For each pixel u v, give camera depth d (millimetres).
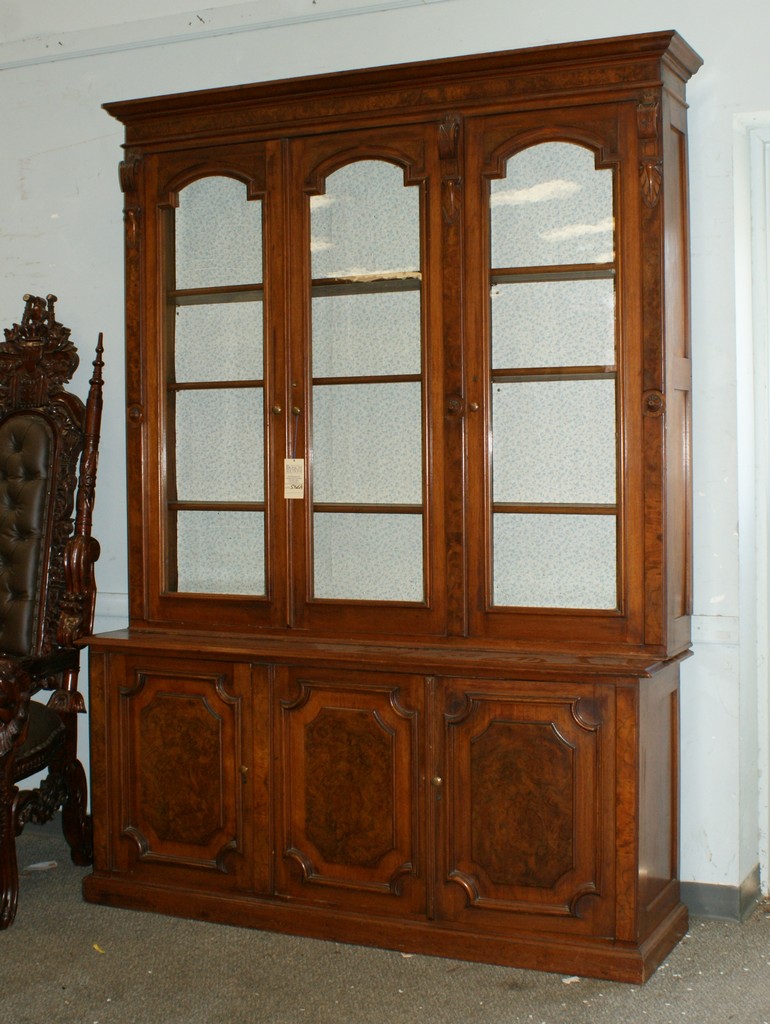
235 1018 2650
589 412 2939
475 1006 2691
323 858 3082
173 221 3314
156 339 3314
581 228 2914
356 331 3129
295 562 3191
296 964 2924
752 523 3266
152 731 3258
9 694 3057
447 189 2971
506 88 2932
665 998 2721
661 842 3018
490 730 2891
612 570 2922
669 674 3062
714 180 3146
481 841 2916
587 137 2873
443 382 3010
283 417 3180
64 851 3795
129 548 3387
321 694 3059
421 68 2957
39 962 2949
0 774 3092
